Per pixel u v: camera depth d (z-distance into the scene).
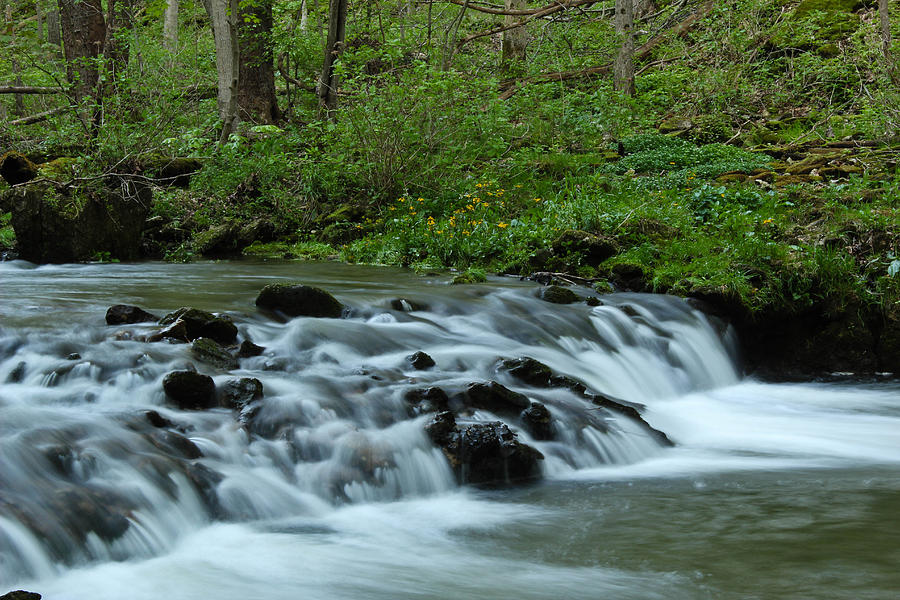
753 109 20.31
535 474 5.43
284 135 18.22
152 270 11.42
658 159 15.75
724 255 10.13
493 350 7.08
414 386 5.68
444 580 3.79
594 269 10.66
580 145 17.52
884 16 20.25
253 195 15.68
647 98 20.61
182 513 4.23
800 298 9.45
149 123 14.87
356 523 4.52
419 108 14.89
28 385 5.31
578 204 12.18
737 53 22.19
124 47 18.95
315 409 5.27
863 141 16.08
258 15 20.62
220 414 5.12
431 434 5.29
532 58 25.28
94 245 12.83
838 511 4.84
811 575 3.88
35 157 15.51
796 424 7.22
